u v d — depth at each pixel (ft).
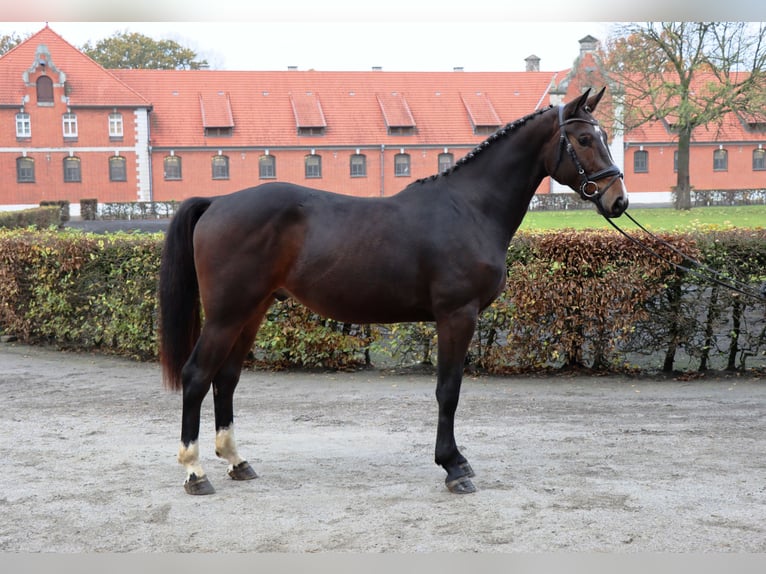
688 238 28.89
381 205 17.21
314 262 16.75
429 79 186.50
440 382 16.98
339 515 15.56
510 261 30.04
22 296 37.04
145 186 167.63
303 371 31.81
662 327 29.94
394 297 16.90
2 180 162.91
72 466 19.04
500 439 21.50
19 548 14.06
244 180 172.65
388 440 21.50
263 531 14.78
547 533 14.56
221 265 16.62
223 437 17.84
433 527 14.89
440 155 178.29
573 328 30.12
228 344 16.84
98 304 34.58
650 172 183.21
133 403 26.27
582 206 147.64
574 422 23.41
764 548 13.88
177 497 16.71
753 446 20.59
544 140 17.43
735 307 29.50
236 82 179.93
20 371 31.78
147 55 242.78
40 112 163.02
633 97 136.15
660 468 18.65
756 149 186.60
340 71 185.57
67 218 138.10
